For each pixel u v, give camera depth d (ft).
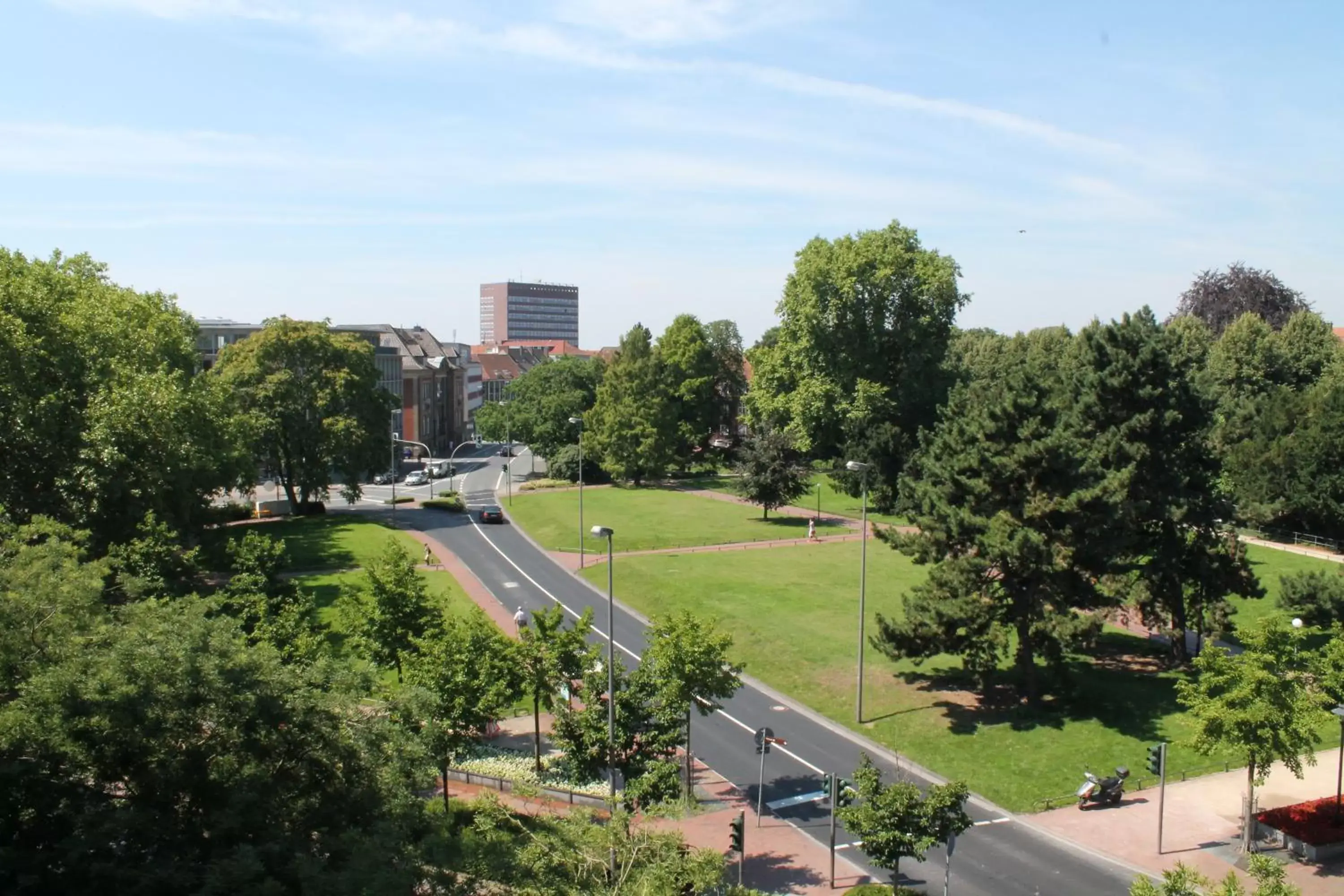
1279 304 347.36
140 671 62.54
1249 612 171.73
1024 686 130.62
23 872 54.85
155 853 59.31
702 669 100.68
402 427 444.55
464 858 60.85
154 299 204.33
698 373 398.01
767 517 271.28
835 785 86.02
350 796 67.67
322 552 216.54
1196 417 143.54
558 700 98.37
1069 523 120.26
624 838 68.18
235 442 202.69
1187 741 92.43
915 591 126.11
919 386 279.28
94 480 136.98
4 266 153.07
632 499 311.06
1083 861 91.04
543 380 388.57
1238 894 53.62
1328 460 226.58
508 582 203.92
